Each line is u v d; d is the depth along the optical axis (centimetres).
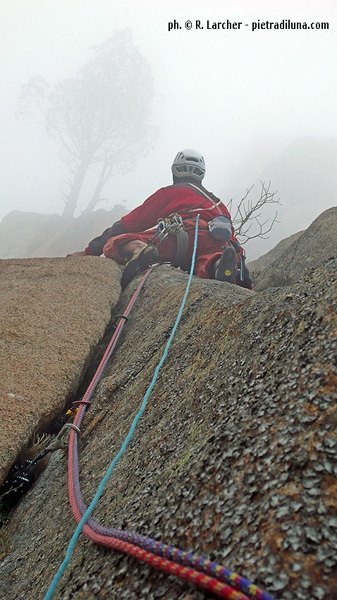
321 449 101
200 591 90
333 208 711
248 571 86
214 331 215
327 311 143
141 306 397
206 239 492
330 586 79
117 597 103
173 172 556
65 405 296
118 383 260
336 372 118
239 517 100
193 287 343
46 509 194
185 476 124
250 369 151
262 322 173
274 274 631
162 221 489
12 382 268
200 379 180
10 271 429
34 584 142
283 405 121
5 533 205
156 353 264
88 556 128
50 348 312
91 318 367
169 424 167
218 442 125
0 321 323
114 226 546
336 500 91
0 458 219
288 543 87
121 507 136
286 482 99
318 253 605
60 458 234
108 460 183
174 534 108
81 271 448
